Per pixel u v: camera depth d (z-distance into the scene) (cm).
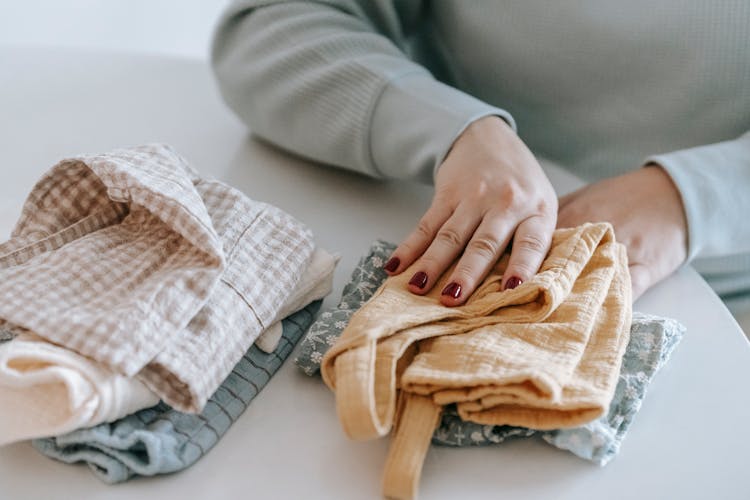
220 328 49
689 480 49
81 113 85
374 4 90
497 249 60
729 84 83
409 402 48
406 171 77
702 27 81
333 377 49
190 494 45
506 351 49
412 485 45
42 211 55
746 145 78
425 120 74
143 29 149
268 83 81
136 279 50
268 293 53
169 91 93
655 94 86
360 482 47
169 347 46
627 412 51
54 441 46
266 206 59
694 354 60
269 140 84
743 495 48
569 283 55
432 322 53
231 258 53
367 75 78
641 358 55
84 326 44
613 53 84
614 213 70
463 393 47
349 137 78
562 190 81
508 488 47
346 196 78
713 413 54
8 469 45
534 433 50
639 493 48
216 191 58
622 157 90
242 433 50
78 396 42
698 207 71
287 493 46
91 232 55
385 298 55
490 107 76
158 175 52
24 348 43
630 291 57
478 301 55
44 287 47
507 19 87
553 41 86
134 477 46
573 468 49
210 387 47
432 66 100
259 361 54
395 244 66
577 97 89
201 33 152
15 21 142
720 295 85
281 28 83
